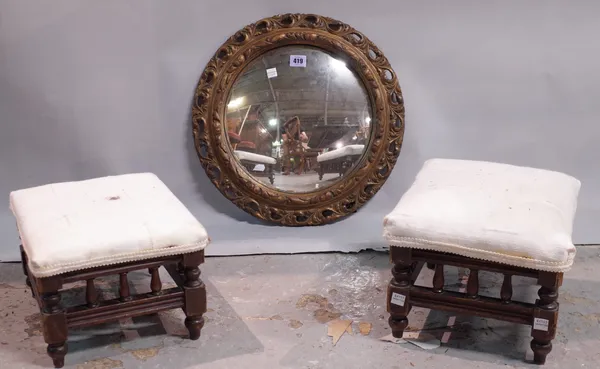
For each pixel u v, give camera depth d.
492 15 2.59
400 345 1.99
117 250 1.81
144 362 1.91
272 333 2.05
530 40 2.62
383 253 2.57
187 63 2.59
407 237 1.89
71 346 1.97
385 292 2.29
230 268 2.44
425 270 2.44
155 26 2.53
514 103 2.69
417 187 2.10
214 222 2.72
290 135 2.57
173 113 2.64
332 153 2.60
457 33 2.61
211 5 2.53
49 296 1.80
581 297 2.25
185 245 1.88
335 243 2.58
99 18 2.50
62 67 2.53
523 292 2.28
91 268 1.82
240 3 2.54
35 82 2.54
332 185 2.63
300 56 2.52
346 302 2.23
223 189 2.63
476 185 2.07
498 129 2.73
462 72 2.66
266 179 2.60
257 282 2.35
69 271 1.79
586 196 2.78
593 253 2.55
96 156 2.66
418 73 2.66
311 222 2.67
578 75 2.66
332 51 2.52
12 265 2.47
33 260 1.74
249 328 2.08
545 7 2.58
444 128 2.72
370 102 2.57
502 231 1.82
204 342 2.00
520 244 1.79
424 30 2.60
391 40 2.61
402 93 2.67
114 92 2.59
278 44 2.51
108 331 2.05
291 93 2.54
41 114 2.58
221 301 2.23
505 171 2.19
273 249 2.55
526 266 1.80
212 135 2.57
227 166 2.58
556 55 2.63
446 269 2.44
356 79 2.55
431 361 1.92
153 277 1.92
